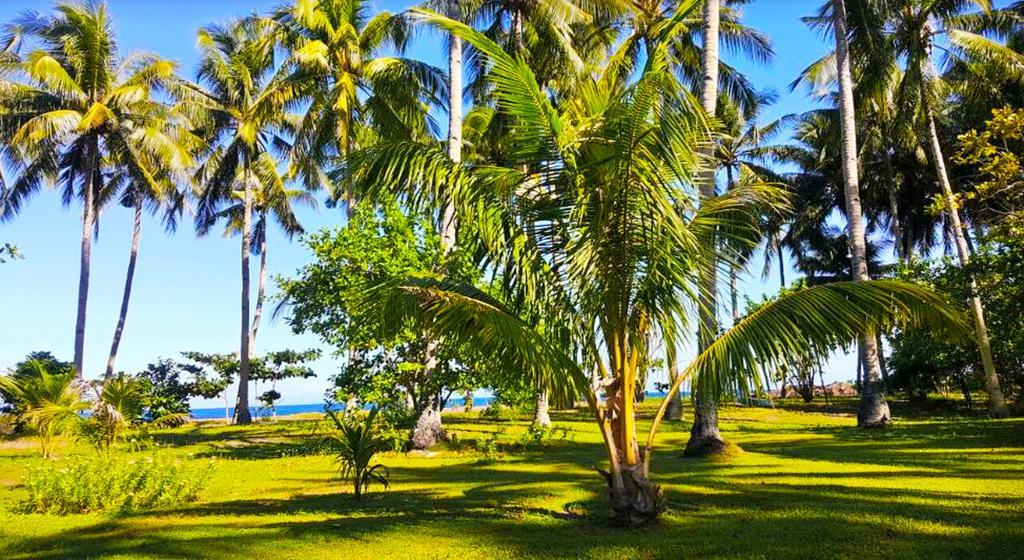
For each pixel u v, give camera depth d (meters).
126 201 34.19
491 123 21.33
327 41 20.84
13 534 7.27
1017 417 19.45
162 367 34.31
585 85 7.39
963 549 5.47
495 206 6.66
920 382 29.30
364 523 7.32
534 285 6.91
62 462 11.87
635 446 6.88
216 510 8.57
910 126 22.70
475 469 12.28
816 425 22.17
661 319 6.62
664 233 6.32
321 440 16.28
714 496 8.48
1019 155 12.64
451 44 17.22
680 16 6.04
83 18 24.08
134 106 26.16
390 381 14.42
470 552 5.93
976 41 19.36
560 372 6.39
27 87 24.03
